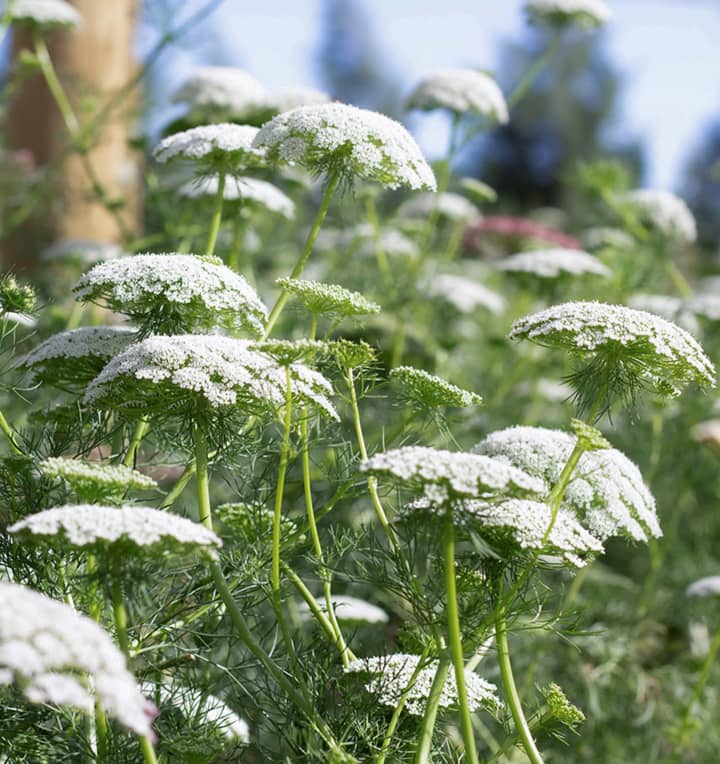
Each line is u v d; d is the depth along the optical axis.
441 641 4.79
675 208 11.95
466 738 4.19
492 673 7.99
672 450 10.43
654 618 10.06
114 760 4.48
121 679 3.15
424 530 4.41
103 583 3.89
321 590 7.67
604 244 12.06
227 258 9.93
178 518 3.84
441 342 10.77
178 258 5.23
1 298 5.33
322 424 6.02
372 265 12.30
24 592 3.27
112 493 4.20
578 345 4.78
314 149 5.64
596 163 12.31
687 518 11.44
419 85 10.30
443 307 11.91
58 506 5.22
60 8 10.48
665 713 8.75
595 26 11.14
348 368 5.11
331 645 5.38
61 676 3.13
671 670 9.00
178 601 5.09
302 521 5.49
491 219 15.95
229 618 5.89
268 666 4.57
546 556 4.81
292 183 10.62
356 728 4.79
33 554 4.86
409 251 11.78
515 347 11.88
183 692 5.10
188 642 5.57
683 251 21.05
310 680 5.03
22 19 10.43
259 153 6.35
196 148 6.23
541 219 22.11
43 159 13.26
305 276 11.94
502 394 10.72
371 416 8.75
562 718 4.84
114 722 4.71
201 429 4.82
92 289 5.19
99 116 10.80
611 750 8.42
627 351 4.91
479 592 4.76
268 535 5.22
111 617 5.03
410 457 3.99
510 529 4.48
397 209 11.98
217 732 4.90
